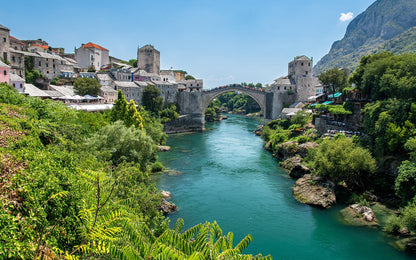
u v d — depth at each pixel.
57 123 28.00
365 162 34.50
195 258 8.87
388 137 35.16
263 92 96.94
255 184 40.06
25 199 10.30
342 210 31.27
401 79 39.59
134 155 36.25
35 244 8.88
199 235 10.61
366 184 35.78
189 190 37.38
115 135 36.62
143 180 26.47
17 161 12.06
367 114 42.59
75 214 11.75
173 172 44.78
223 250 10.22
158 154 57.47
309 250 24.05
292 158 48.44
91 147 29.91
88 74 88.50
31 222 9.54
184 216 29.72
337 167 34.91
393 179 34.12
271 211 31.25
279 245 24.75
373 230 27.08
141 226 11.68
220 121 128.25
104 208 12.41
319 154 37.81
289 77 102.88
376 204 32.22
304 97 92.25
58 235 10.54
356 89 54.34
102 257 10.58
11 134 16.47
